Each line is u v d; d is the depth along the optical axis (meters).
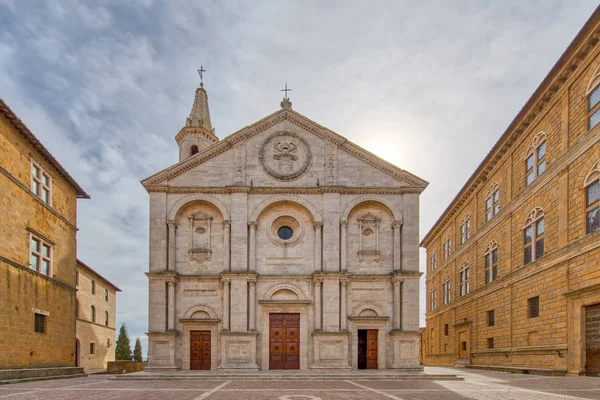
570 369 25.86
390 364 31.91
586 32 24.45
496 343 37.06
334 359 31.28
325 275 32.38
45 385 23.45
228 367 31.00
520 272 32.78
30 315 28.58
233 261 32.72
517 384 22.23
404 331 31.83
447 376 26.31
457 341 47.69
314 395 18.02
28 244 28.70
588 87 25.33
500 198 37.84
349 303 32.75
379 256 33.59
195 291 32.84
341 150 34.78
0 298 25.22
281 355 32.28
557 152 28.48
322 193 33.88
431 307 61.81
